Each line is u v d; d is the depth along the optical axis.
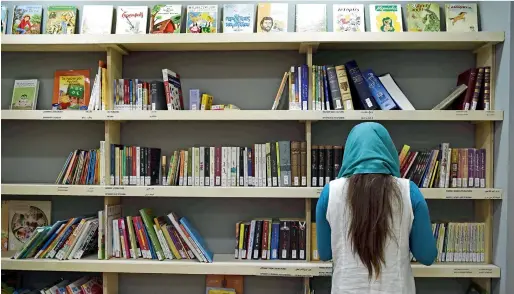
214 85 2.52
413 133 2.47
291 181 2.27
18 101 2.49
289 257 2.28
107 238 2.29
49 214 2.53
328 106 2.25
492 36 2.16
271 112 2.20
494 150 2.26
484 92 2.24
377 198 1.52
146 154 2.32
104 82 2.32
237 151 2.30
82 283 2.35
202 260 2.24
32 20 2.48
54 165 2.55
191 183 2.31
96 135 2.55
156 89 2.32
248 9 2.41
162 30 2.40
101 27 2.43
